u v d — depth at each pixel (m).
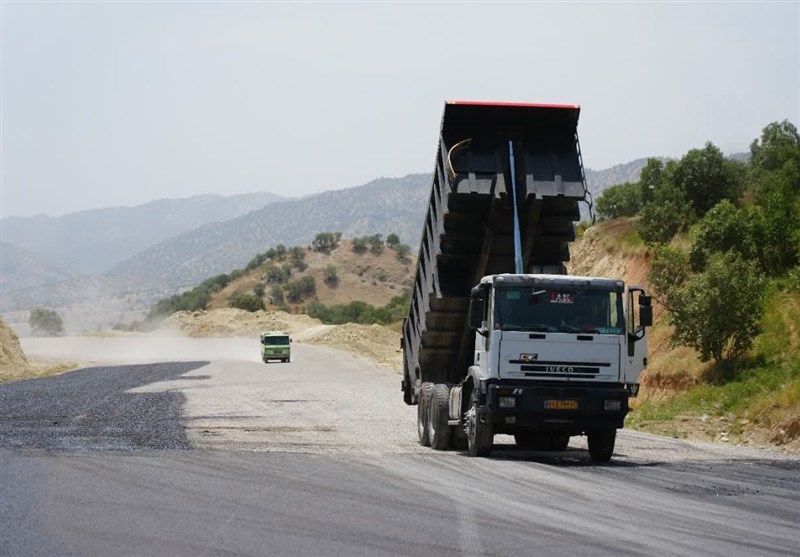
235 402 37.69
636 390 20.69
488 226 21.61
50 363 80.62
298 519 12.70
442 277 22.95
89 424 27.78
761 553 10.76
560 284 19.42
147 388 46.00
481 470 17.77
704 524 12.41
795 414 23.77
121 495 14.77
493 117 21.66
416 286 25.41
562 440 23.33
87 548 10.99
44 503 14.08
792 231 34.16
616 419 19.12
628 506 13.72
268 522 12.49
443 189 22.12
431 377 25.17
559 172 21.58
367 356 97.19
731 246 33.94
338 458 19.73
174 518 12.81
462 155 21.64
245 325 163.88
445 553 10.64
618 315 19.42
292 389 47.00
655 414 29.16
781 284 32.09
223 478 16.61
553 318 19.25
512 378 19.12
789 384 26.03
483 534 11.68
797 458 20.89
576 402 19.00
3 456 19.88
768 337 29.70
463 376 24.72
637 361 20.34
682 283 34.88
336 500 14.22
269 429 26.78
